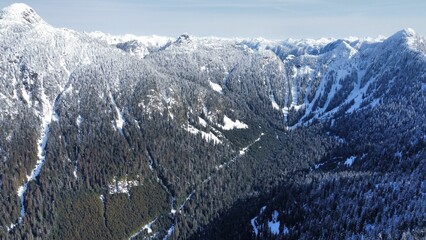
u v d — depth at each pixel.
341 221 188.75
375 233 174.75
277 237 195.00
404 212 184.75
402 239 162.00
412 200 193.00
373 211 189.88
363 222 185.50
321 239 179.88
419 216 178.88
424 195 196.88
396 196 199.50
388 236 167.62
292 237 189.50
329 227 187.00
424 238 159.50
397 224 176.75
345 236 178.38
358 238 174.00
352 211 193.88
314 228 190.00
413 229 170.62
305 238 184.38
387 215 185.75
